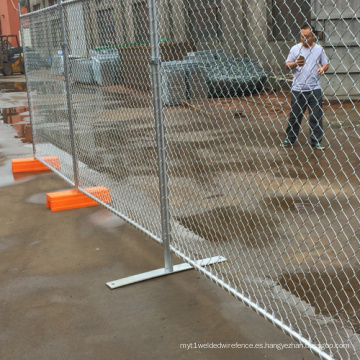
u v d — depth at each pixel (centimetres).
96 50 557
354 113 1098
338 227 515
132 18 498
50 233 547
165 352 324
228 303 383
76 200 628
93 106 610
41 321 368
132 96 561
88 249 500
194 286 413
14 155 968
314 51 657
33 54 785
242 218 564
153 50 408
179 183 721
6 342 343
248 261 450
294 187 663
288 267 432
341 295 380
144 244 507
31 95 827
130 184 709
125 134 869
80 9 564
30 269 460
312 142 859
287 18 1400
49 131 771
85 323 363
